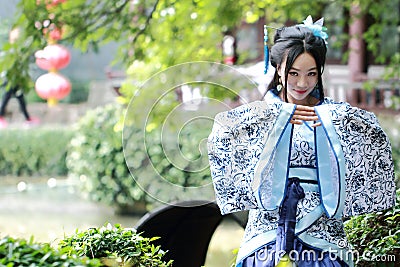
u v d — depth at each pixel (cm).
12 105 3541
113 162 1900
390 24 1830
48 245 516
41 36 1161
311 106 617
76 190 2311
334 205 580
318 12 1608
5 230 1705
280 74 606
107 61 4103
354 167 593
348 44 2522
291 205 582
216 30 1418
